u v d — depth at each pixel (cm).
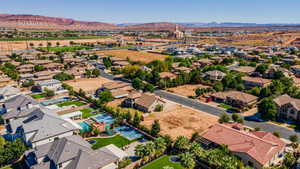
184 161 4484
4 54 17912
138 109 7938
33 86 9981
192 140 5569
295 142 5447
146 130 6069
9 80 11088
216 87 9694
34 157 4578
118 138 5816
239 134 5256
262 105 7000
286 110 6931
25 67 13288
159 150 4912
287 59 15988
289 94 8481
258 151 4638
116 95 8894
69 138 4734
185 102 8675
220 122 6731
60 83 10219
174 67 13950
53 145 4597
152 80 11194
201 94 9306
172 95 9538
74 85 10850
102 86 10056
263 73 11862
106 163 4253
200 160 4731
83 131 5912
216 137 5344
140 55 19900
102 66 14938
